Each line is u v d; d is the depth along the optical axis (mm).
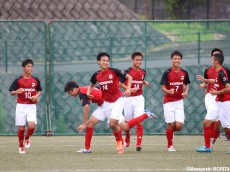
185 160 40406
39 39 62094
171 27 77625
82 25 63594
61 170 35812
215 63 43594
